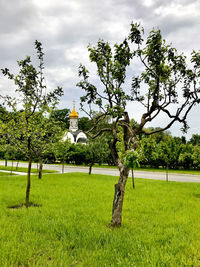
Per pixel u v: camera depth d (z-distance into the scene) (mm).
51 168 31531
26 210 7434
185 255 4215
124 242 4848
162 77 6637
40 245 4629
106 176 20766
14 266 3695
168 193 11648
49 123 9109
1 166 30000
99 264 3846
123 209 8047
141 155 4926
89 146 22594
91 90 6598
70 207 8094
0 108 8344
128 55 6449
